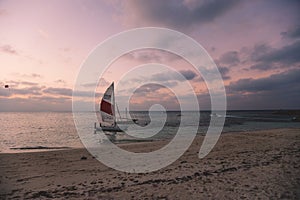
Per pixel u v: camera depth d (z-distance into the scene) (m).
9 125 44.22
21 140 21.58
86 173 7.50
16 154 11.05
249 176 6.61
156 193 5.43
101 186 6.05
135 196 5.25
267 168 7.45
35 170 7.92
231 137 17.19
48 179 6.78
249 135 18.19
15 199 5.12
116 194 5.40
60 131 30.66
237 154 10.18
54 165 8.70
